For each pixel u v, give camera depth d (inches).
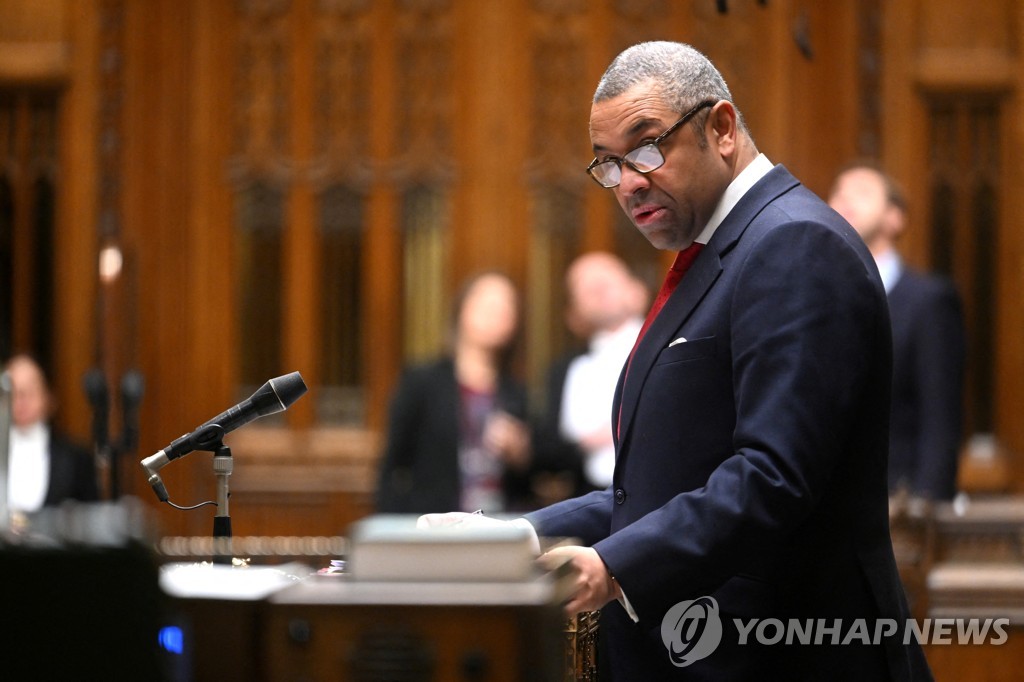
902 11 940.6
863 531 357.7
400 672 273.4
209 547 366.9
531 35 993.5
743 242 362.6
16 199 983.0
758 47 973.2
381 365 991.0
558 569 301.9
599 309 802.2
